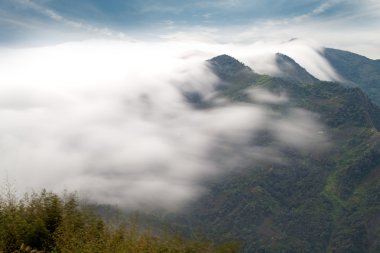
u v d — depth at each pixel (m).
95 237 23.77
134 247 23.16
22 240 22.80
